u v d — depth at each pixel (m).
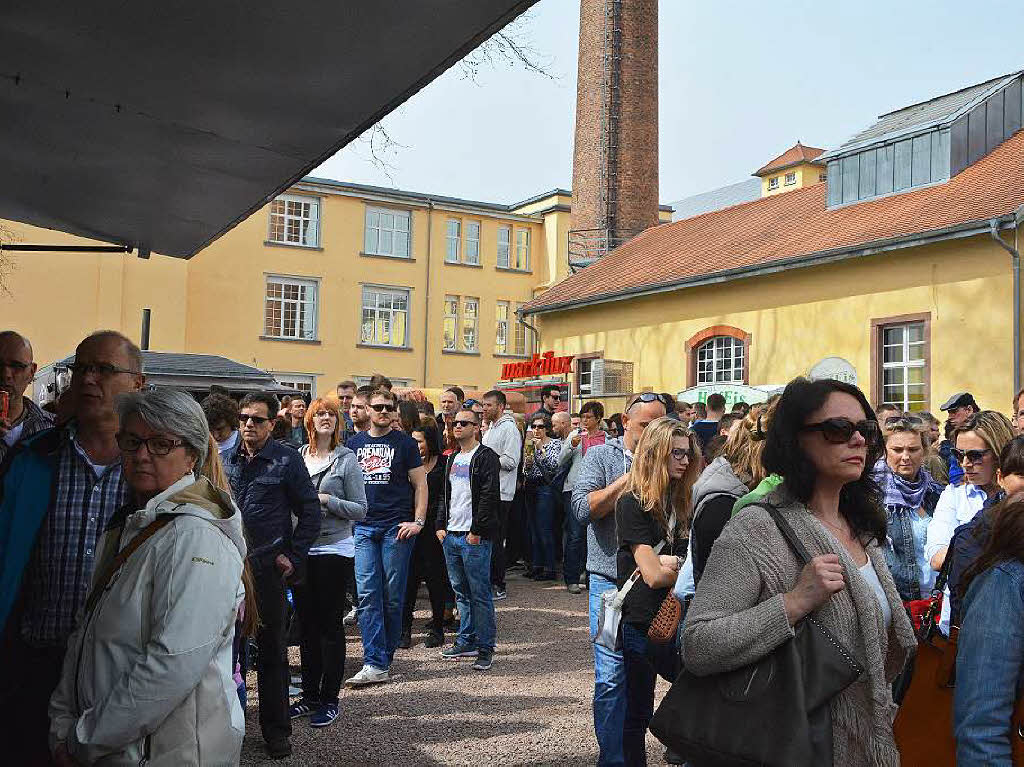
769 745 2.52
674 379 24.95
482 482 8.10
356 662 8.40
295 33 3.67
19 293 30.92
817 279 21.22
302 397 12.09
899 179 21.83
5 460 3.69
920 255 19.11
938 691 3.19
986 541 2.86
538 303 29.80
